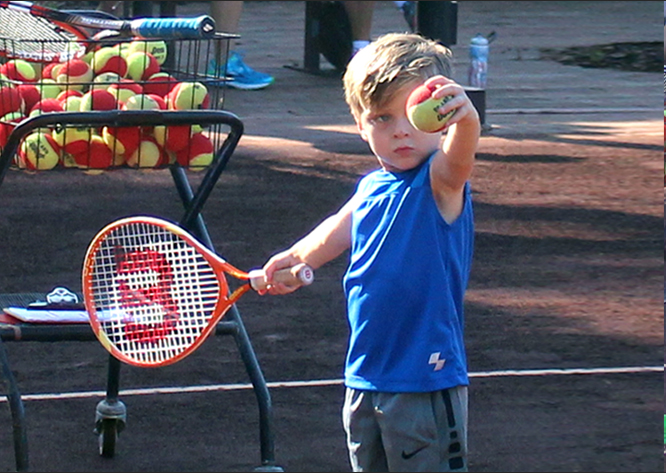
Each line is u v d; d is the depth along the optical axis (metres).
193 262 13.38
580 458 16.62
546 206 31.83
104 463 16.47
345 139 39.94
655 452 16.86
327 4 52.59
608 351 21.19
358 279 12.38
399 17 73.12
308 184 33.81
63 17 15.65
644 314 23.27
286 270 12.80
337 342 21.67
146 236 14.55
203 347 21.31
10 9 15.86
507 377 19.84
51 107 15.03
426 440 12.16
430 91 11.24
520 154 38.00
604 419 18.06
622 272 26.22
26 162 14.84
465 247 12.40
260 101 47.03
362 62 12.13
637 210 31.48
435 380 12.07
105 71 15.49
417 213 12.05
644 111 46.38
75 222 29.42
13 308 15.40
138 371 20.12
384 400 12.19
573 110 46.31
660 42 65.19
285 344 21.50
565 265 26.72
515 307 23.66
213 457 16.69
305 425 17.83
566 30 70.81
